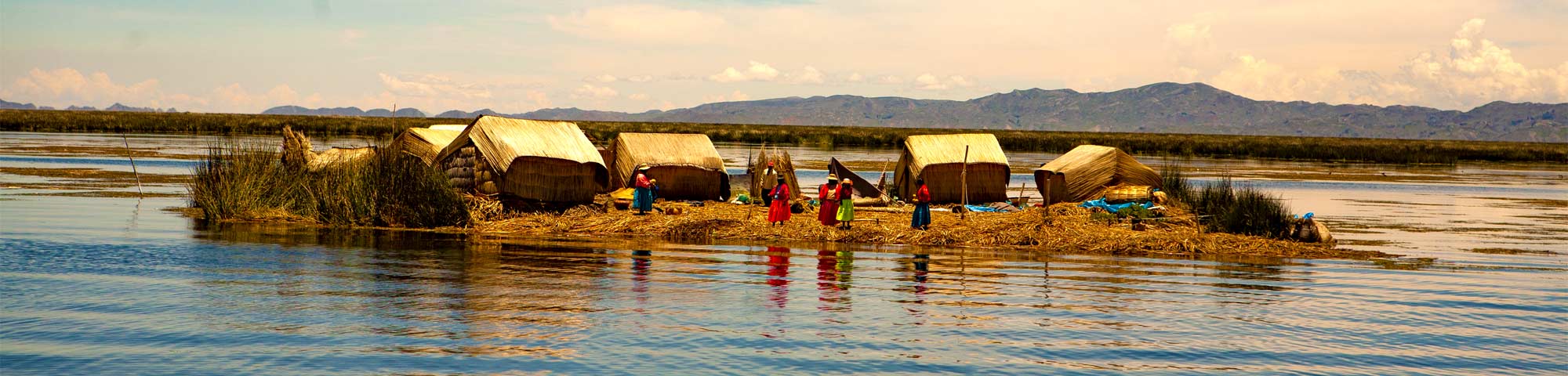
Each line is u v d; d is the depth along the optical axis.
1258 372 9.07
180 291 11.82
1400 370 9.30
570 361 8.91
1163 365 9.22
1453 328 11.20
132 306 10.92
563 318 10.67
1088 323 10.98
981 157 27.77
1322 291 13.52
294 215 20.95
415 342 9.44
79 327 9.85
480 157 22.70
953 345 9.77
